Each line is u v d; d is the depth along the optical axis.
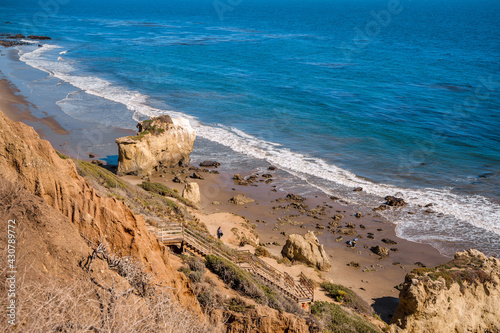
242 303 16.41
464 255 26.33
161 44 155.00
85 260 9.40
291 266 28.94
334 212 41.09
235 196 43.47
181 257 20.30
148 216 25.59
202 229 29.88
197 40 170.00
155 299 9.52
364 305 25.67
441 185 46.62
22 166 10.96
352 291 27.53
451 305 23.03
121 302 8.33
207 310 13.99
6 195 9.20
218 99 80.44
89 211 11.76
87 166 35.44
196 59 125.06
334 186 46.59
